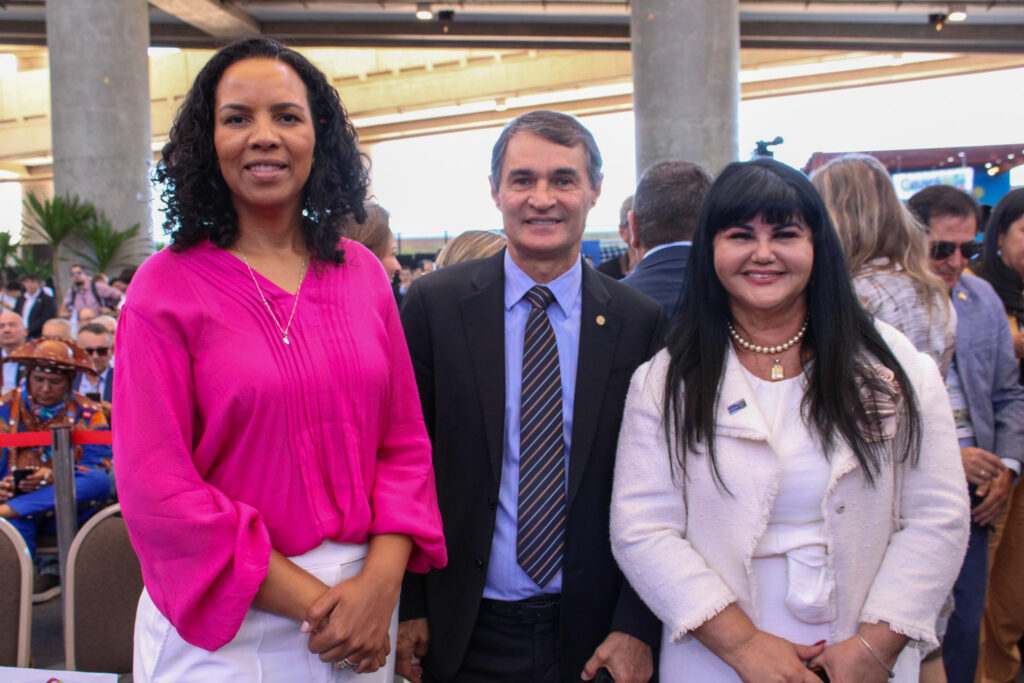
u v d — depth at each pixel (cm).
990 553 250
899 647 133
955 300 219
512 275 169
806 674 129
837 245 143
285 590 120
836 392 137
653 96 1052
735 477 138
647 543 142
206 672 121
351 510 129
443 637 163
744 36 1652
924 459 140
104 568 209
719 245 144
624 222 363
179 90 2483
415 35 1616
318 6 1499
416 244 1755
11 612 194
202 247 129
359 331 133
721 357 145
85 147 1216
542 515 161
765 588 139
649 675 157
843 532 135
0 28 1617
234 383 120
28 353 351
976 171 730
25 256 1305
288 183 128
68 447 258
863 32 1648
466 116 2795
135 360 118
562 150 158
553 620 164
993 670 259
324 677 127
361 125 2752
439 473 165
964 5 1511
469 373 164
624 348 167
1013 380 220
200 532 114
